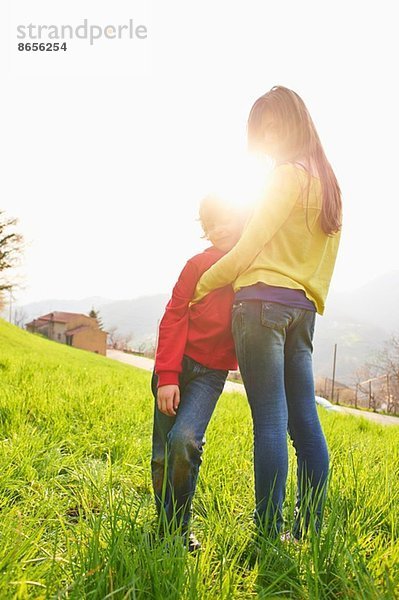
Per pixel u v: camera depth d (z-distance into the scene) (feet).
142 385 31.94
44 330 312.50
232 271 7.32
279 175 7.43
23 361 38.50
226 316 7.80
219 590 5.56
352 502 8.77
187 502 7.31
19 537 6.01
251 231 7.23
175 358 7.57
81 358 104.73
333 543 6.31
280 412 7.28
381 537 7.89
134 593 5.06
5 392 18.28
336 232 7.99
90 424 15.19
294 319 7.47
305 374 7.82
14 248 132.05
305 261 7.67
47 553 6.39
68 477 10.30
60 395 19.49
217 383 7.86
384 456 14.69
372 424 30.17
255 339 7.25
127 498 9.07
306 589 5.97
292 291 7.38
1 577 5.24
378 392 175.63
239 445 14.24
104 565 5.65
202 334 7.75
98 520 6.27
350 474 10.40
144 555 5.72
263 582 6.18
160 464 7.74
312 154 7.94
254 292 7.29
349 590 5.57
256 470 7.20
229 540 6.96
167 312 7.85
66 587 5.24
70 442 12.62
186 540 7.00
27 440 11.66
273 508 7.00
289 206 7.38
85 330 303.07
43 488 9.20
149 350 331.77
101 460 11.93
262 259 7.45
